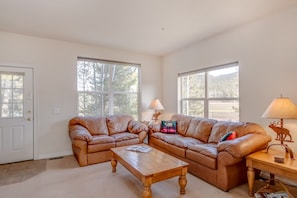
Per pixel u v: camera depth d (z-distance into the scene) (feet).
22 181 8.60
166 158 8.14
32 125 11.85
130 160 7.88
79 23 10.03
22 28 10.66
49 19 9.52
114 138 11.69
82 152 10.48
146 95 16.40
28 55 11.76
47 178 8.92
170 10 8.66
